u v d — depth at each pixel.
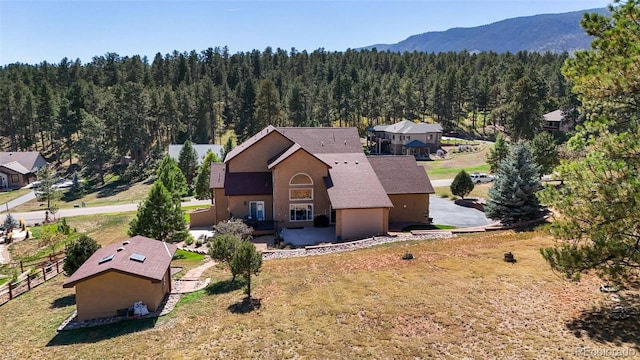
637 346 11.20
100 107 99.12
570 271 12.00
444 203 44.56
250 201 36.12
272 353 12.83
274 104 88.94
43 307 19.92
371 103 106.81
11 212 54.34
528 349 11.77
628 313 13.05
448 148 88.75
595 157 11.55
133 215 46.38
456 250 22.88
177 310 17.91
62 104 90.88
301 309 15.94
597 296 14.72
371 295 16.69
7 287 23.09
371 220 31.50
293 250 27.20
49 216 48.41
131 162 80.81
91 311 17.80
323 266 21.89
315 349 12.85
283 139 37.75
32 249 35.16
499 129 108.62
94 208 52.84
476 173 59.59
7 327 17.58
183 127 96.00
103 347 14.52
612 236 11.09
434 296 16.00
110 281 17.72
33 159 79.50
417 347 12.46
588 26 13.02
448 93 110.69
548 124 86.69
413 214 36.62
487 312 14.28
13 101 95.31
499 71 121.44
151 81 119.56
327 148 40.62
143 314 17.44
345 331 13.83
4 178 74.50
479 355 11.72
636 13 11.71
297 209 35.03
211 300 18.55
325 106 100.94
